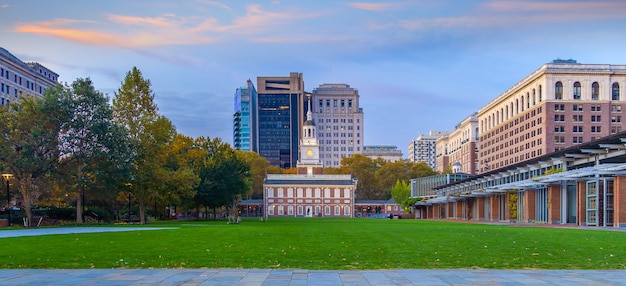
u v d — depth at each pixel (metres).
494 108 194.12
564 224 65.06
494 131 193.50
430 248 25.39
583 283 15.26
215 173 85.88
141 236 34.62
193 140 95.12
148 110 71.44
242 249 24.86
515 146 173.12
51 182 61.19
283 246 26.58
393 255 22.22
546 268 18.28
